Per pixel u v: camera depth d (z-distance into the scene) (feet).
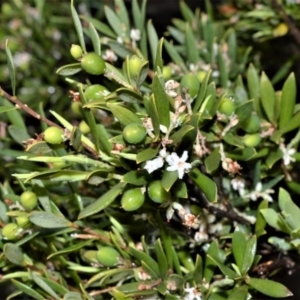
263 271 1.14
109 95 1.04
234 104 1.15
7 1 1.69
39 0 1.50
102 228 1.17
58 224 1.10
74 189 1.13
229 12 1.48
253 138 1.12
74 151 1.08
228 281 1.07
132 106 1.11
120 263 1.10
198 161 1.03
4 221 1.14
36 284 1.13
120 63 1.28
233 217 1.13
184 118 1.04
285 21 1.36
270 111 1.15
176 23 1.45
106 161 1.07
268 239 1.14
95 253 1.12
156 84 1.01
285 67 1.40
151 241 1.16
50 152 1.10
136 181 1.03
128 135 1.01
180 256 1.14
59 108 1.51
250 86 1.19
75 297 1.08
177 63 1.29
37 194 1.11
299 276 1.40
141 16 1.22
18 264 1.11
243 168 1.18
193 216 1.05
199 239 1.13
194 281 1.08
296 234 1.07
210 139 1.11
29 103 1.52
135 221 1.15
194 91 1.11
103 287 1.13
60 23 1.58
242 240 1.07
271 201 1.18
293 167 1.24
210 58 1.34
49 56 1.55
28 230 1.11
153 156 1.01
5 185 1.20
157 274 1.09
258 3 1.41
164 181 1.01
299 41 1.35
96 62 1.05
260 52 1.48
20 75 1.54
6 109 1.03
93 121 1.05
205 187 1.04
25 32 1.54
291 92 1.12
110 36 1.30
